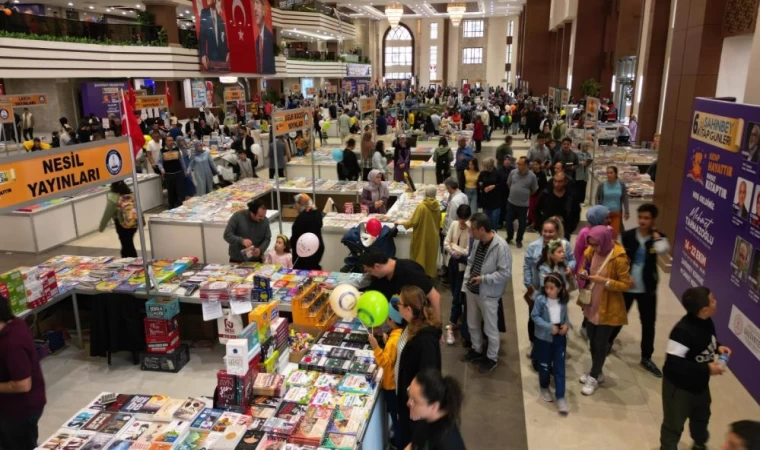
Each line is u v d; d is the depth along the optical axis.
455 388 2.35
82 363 5.27
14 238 8.48
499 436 4.14
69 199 9.04
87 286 5.27
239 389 3.25
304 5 32.62
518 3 39.22
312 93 28.78
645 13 17.31
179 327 5.68
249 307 4.79
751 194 4.66
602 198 7.43
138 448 2.82
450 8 36.59
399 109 23.05
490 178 8.69
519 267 7.82
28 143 12.70
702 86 6.98
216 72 22.75
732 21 6.74
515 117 25.22
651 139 15.73
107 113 22.81
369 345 4.06
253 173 12.96
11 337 3.08
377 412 3.52
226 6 23.08
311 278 5.30
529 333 5.09
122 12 29.08
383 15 45.88
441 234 7.24
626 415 4.39
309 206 6.21
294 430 2.97
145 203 11.08
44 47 15.55
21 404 3.16
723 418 4.31
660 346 5.47
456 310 5.72
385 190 8.29
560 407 4.39
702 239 5.75
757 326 4.52
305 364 3.76
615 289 4.40
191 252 7.75
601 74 24.53
